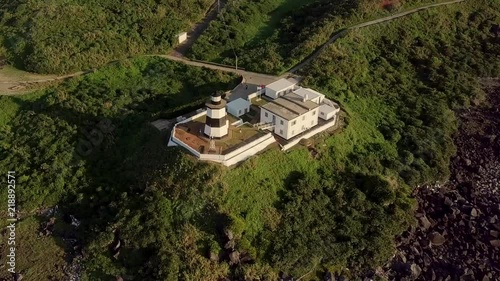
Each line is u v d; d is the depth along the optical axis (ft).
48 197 167.53
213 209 150.82
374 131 191.72
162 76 208.74
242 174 156.25
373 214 163.02
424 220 168.96
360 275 152.25
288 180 161.79
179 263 144.56
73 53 210.18
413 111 206.28
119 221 152.25
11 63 208.03
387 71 221.66
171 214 151.84
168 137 167.02
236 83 202.39
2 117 186.80
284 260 147.23
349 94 201.98
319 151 170.40
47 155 174.81
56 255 154.61
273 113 167.02
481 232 167.02
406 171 180.86
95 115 185.26
